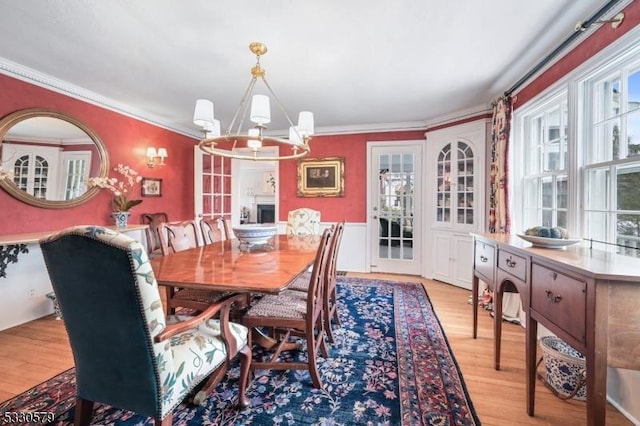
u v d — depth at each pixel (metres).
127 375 1.09
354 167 4.62
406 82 2.89
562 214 2.28
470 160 3.72
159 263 1.88
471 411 1.52
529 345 1.50
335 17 1.87
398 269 4.51
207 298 2.00
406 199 4.46
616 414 1.51
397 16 1.86
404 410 1.52
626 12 1.57
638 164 1.61
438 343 2.24
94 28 2.00
